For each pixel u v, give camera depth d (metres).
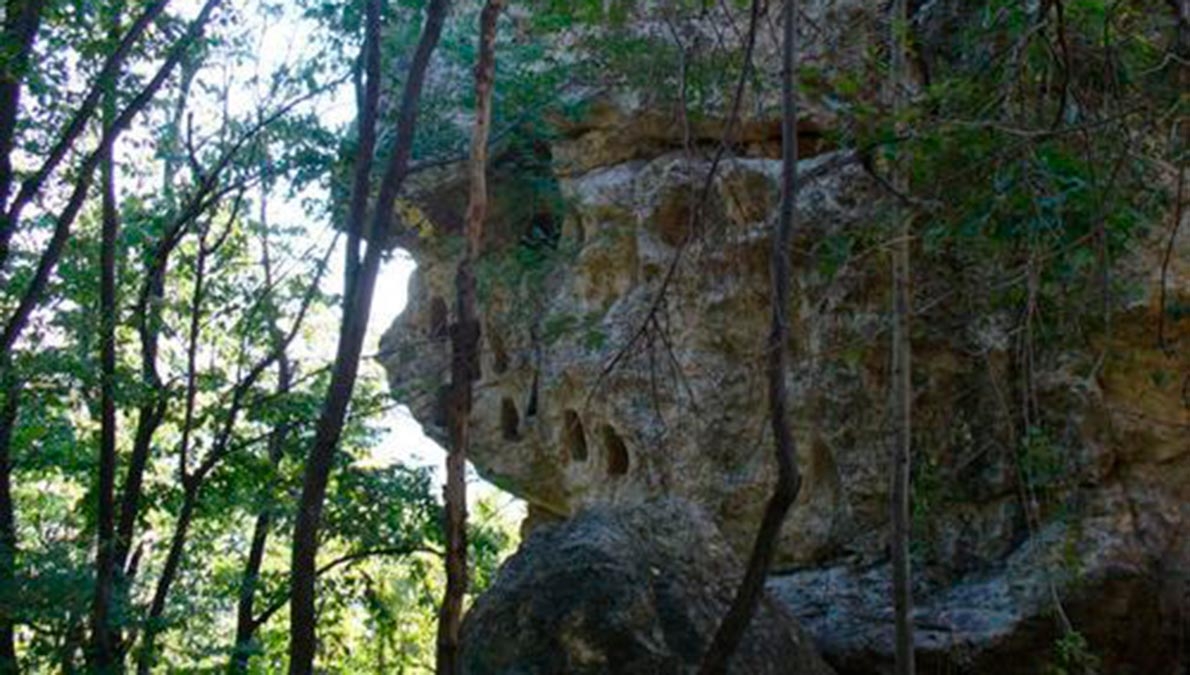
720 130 17.48
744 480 17.12
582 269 19.27
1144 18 10.30
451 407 10.84
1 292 17.61
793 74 9.32
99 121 17.95
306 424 19.11
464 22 19.44
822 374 16.22
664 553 13.36
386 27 19.66
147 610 18.70
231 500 19.02
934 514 15.67
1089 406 14.68
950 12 12.12
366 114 13.77
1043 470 12.52
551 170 20.28
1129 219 9.38
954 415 15.42
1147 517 14.69
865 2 13.58
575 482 19.89
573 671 12.10
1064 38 9.13
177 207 19.11
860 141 10.34
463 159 17.61
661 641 12.29
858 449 16.08
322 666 26.33
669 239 18.08
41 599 15.99
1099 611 14.52
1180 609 14.52
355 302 12.34
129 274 18.69
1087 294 11.42
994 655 14.72
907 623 10.41
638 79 16.86
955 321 14.84
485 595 13.10
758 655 12.59
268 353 20.12
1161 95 10.02
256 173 17.98
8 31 14.80
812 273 16.11
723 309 17.34
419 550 19.72
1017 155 9.20
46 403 17.95
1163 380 13.60
